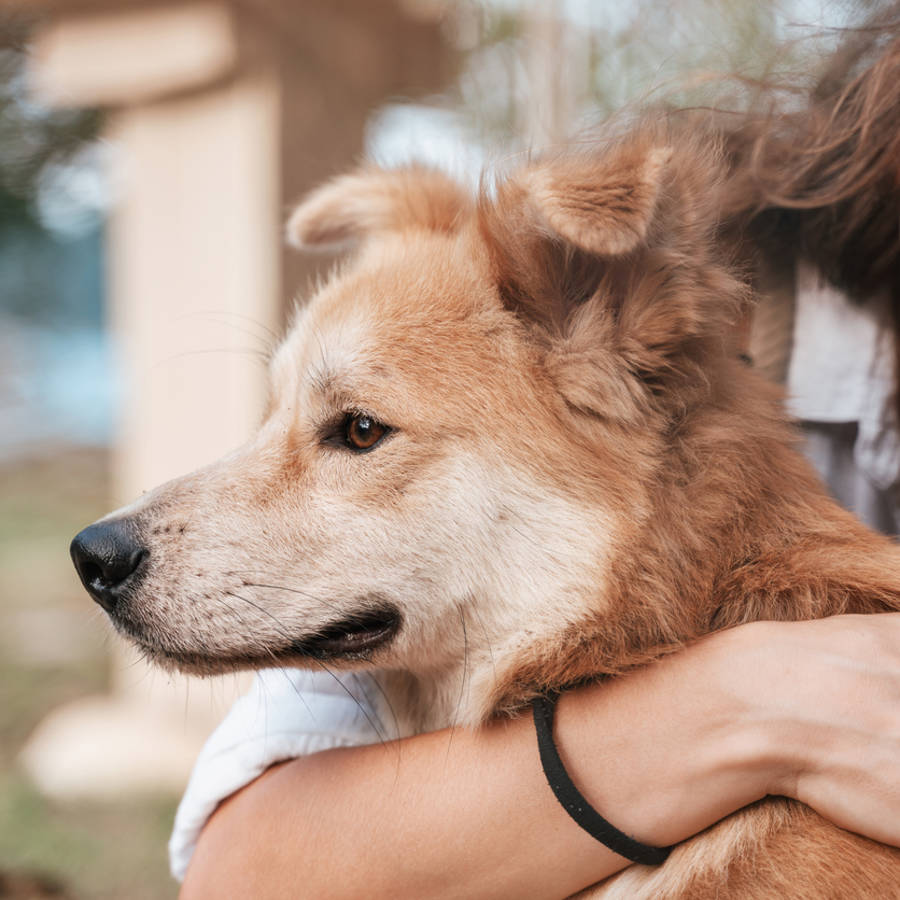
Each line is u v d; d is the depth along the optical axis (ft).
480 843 5.39
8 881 14.03
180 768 17.63
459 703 6.59
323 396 6.73
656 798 5.32
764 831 5.54
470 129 15.01
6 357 74.84
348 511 6.51
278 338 8.76
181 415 18.26
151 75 17.39
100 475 52.37
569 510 6.22
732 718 5.26
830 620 5.55
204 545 6.57
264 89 17.02
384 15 18.45
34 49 24.17
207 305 17.80
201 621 6.50
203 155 17.63
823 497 6.57
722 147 6.93
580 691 5.82
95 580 6.64
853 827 5.15
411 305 6.72
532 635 6.21
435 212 8.03
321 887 5.57
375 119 19.43
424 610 6.46
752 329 7.23
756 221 7.15
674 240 6.02
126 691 19.34
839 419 7.08
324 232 8.56
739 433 6.37
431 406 6.40
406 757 5.84
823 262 6.96
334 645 6.55
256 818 5.98
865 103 6.64
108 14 17.66
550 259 6.34
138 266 18.53
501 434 6.35
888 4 6.87
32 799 16.88
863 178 6.55
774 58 7.47
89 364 78.23
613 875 5.80
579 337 6.30
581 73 12.96
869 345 7.00
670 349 6.26
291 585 6.50
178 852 6.66
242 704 6.86
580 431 6.29
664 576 5.98
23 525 39.55
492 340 6.53
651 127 6.58
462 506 6.36
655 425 6.26
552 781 5.36
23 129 38.37
